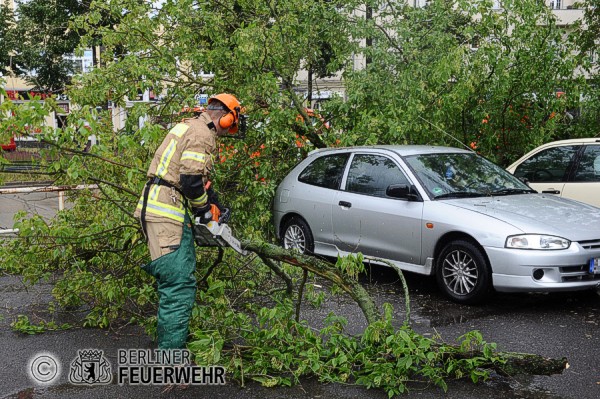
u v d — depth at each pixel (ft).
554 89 34.65
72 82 28.58
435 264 24.14
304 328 16.96
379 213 25.66
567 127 38.19
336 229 27.43
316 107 33.83
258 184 29.01
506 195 25.52
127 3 30.27
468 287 23.00
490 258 22.18
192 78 30.71
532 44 33.40
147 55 30.48
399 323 21.16
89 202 23.35
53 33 67.26
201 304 19.22
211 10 32.01
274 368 16.14
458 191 25.16
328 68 35.27
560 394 15.29
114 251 19.95
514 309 22.70
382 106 32.48
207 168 15.78
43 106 17.15
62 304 20.88
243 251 18.26
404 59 35.01
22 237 20.04
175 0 30.81
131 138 18.01
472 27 33.40
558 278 21.52
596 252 21.90
